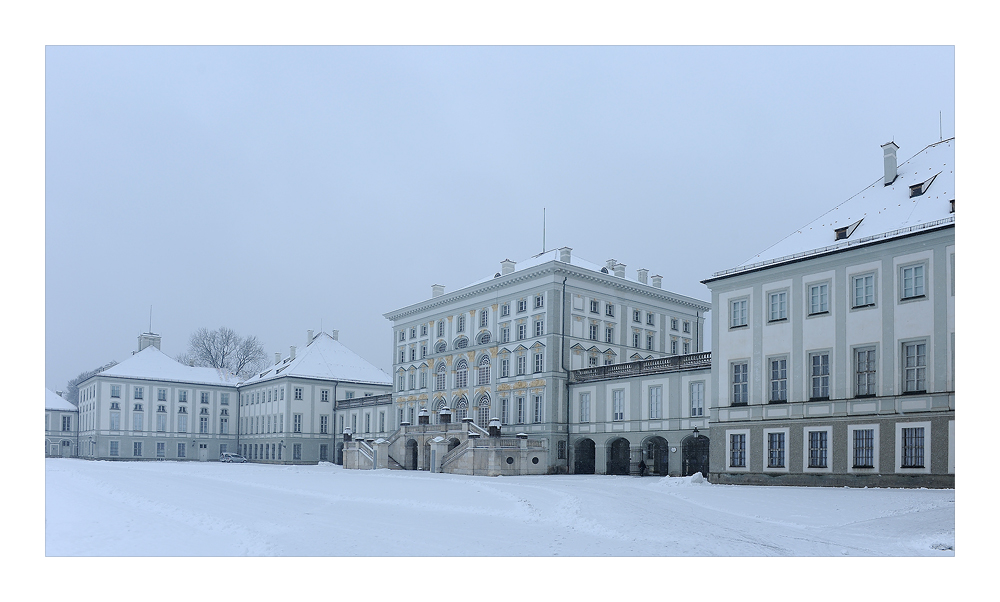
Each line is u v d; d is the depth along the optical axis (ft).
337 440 328.90
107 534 69.87
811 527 71.92
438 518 83.15
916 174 133.49
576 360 213.05
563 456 206.80
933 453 112.47
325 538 67.31
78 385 381.81
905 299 118.32
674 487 129.39
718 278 147.02
